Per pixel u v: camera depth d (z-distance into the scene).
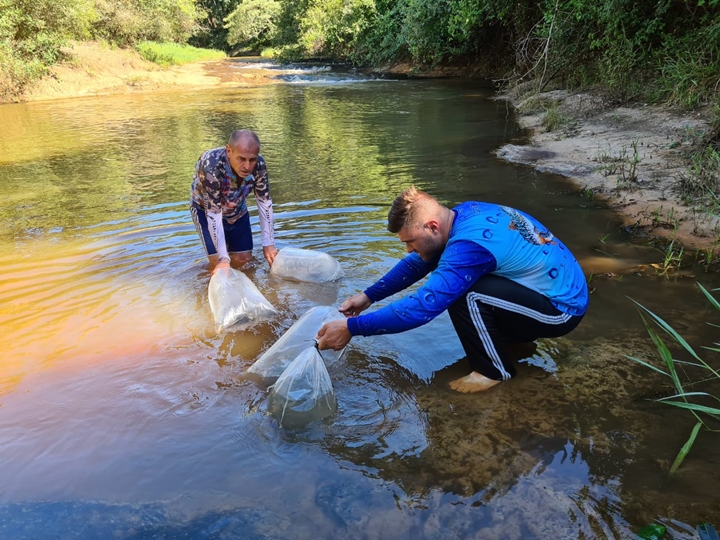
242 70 20.05
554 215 4.23
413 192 2.20
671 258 3.35
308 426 2.02
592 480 1.71
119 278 3.37
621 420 2.00
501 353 2.22
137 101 13.27
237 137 3.18
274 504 1.64
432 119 9.06
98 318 2.88
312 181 5.52
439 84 14.21
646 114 6.78
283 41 28.09
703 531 1.49
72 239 4.07
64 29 16.17
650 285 3.04
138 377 2.35
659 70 7.79
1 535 1.53
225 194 3.34
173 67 19.92
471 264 2.08
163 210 4.74
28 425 2.04
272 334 2.73
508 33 14.02
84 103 13.11
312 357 2.15
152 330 2.76
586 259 3.41
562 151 6.16
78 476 1.77
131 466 1.82
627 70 8.05
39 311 2.96
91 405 2.15
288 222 4.30
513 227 2.18
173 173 6.11
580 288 2.28
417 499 1.66
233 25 35.56
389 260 3.53
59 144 8.06
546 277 2.18
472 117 9.05
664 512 1.57
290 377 2.11
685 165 4.91
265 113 10.52
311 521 1.58
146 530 1.54
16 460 1.85
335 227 4.15
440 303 2.07
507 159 6.10
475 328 2.18
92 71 15.88
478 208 2.23
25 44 14.41
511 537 1.51
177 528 1.55
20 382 2.32
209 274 3.43
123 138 8.41
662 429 1.94
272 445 1.92
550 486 1.69
